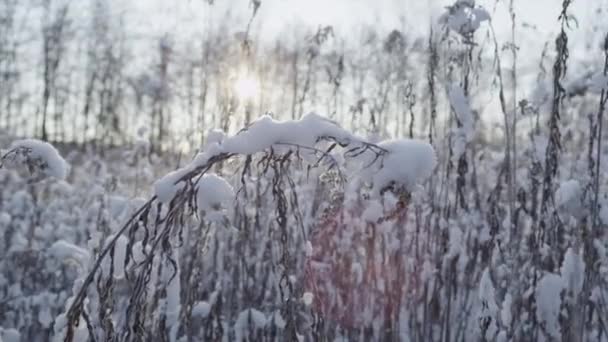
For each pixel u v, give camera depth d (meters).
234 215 3.62
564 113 4.36
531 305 3.45
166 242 1.78
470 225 4.05
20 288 4.60
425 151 1.81
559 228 3.46
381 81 5.21
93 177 6.96
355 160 1.91
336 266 3.80
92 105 18.77
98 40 18.89
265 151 1.77
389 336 3.77
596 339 3.59
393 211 1.86
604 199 3.30
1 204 5.70
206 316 3.18
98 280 2.03
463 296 4.11
